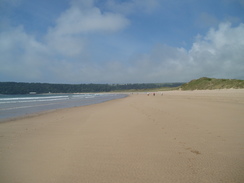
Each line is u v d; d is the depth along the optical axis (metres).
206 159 3.82
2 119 11.14
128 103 22.91
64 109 17.28
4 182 3.07
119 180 3.04
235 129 6.51
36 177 3.22
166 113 11.12
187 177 3.06
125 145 4.99
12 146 5.15
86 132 6.77
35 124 8.89
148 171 3.34
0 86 152.38
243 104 15.76
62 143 5.36
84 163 3.80
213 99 24.12
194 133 6.06
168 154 4.19
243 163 3.56
